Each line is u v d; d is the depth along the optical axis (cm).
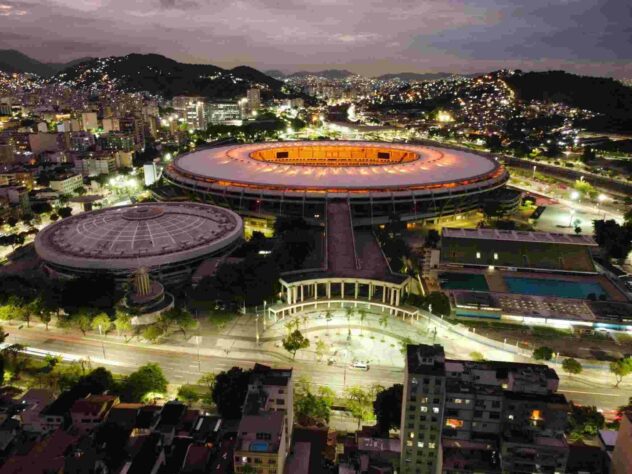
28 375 18488
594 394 17675
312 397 16125
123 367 19112
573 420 14950
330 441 15038
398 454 13625
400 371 19038
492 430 12431
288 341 19400
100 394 16338
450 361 13650
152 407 15400
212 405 16988
